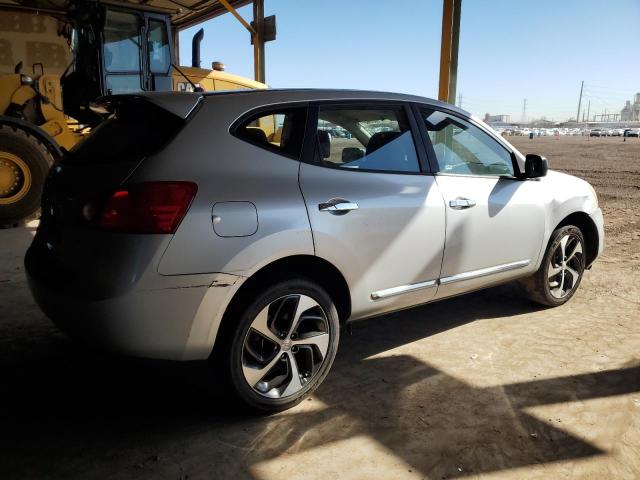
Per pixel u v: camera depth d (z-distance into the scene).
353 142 2.89
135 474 2.16
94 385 2.88
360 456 2.30
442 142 3.32
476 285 3.46
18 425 2.49
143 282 2.16
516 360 3.22
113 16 6.93
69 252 2.36
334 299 2.89
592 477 2.16
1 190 6.82
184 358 2.33
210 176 2.33
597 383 2.94
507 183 3.57
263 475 2.17
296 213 2.51
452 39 7.95
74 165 2.59
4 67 12.74
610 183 12.70
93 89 7.14
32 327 3.61
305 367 2.70
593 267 5.34
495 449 2.34
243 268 2.34
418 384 2.94
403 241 2.93
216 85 9.48
